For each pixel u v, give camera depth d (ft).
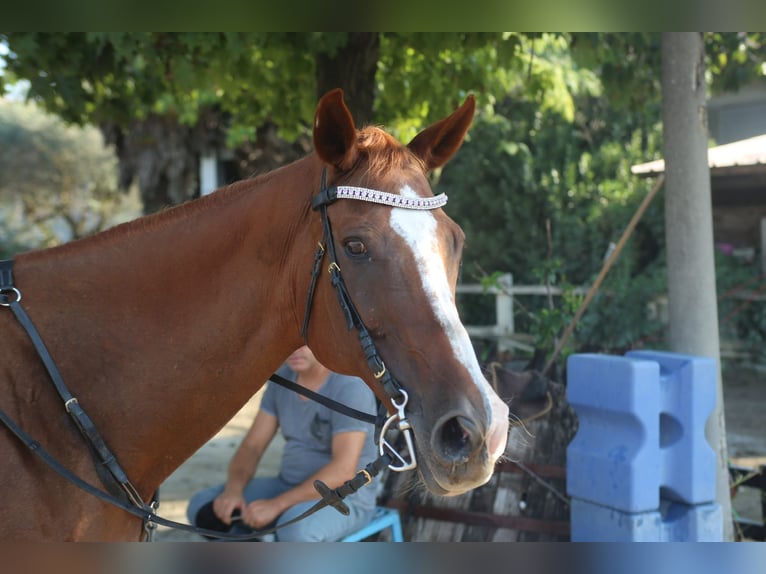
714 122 36.32
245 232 6.17
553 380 12.91
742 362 30.58
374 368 5.35
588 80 33.19
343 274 5.56
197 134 38.65
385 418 5.88
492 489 10.98
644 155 38.17
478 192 37.83
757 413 23.91
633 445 9.10
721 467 11.04
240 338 6.15
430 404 5.08
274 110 19.84
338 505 5.67
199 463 19.31
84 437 5.82
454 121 6.45
